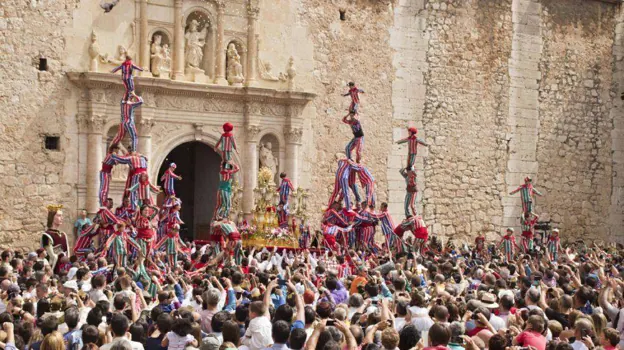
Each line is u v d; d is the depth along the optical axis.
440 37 30.89
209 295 10.96
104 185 21.11
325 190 28.80
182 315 9.68
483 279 15.28
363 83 29.53
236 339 8.89
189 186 29.61
